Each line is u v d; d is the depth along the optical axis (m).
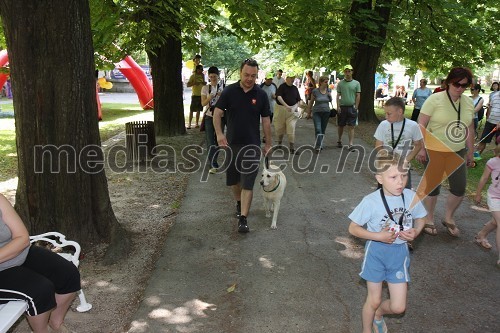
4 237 2.69
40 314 2.71
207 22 11.73
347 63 16.34
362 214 3.00
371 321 3.08
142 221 5.69
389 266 2.97
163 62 12.08
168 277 4.20
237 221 5.76
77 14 4.28
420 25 14.54
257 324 3.47
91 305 3.67
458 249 4.93
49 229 4.50
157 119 12.43
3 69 8.03
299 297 3.88
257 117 5.26
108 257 4.49
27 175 4.41
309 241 5.14
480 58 15.91
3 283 2.66
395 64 37.34
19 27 4.07
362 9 14.10
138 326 3.42
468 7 15.34
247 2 8.12
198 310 3.66
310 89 18.61
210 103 8.03
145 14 9.39
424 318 3.59
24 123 4.30
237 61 35.56
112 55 10.77
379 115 20.00
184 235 5.25
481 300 3.87
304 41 13.35
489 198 4.55
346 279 4.22
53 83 4.25
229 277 4.23
